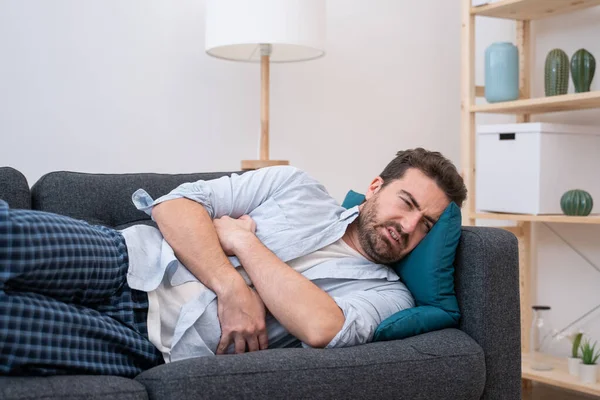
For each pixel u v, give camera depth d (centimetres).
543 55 301
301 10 236
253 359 125
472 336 155
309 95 299
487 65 277
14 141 243
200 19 275
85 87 254
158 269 147
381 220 164
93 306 137
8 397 103
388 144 320
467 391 142
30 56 245
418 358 138
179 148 273
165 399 116
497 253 156
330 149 305
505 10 271
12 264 116
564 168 259
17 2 242
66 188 175
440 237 159
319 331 141
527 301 293
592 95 234
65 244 125
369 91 314
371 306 152
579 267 285
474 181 284
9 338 114
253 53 262
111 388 113
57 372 122
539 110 278
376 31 315
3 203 119
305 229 165
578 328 285
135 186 183
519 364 157
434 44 331
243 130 286
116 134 260
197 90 275
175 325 146
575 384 242
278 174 173
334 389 127
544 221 279
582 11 284
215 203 166
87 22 254
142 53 264
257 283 150
